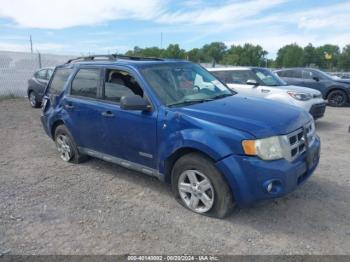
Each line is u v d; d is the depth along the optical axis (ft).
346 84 44.24
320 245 10.98
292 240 11.28
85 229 12.28
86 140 17.76
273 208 13.48
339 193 14.85
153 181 16.83
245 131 11.52
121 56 17.85
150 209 13.76
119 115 15.10
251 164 11.28
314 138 14.08
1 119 35.94
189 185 13.17
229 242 11.25
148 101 14.02
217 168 12.07
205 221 12.62
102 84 16.43
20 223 12.80
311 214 13.00
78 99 17.71
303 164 12.44
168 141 13.14
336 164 18.81
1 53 55.26
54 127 20.29
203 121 12.31
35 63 59.26
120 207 14.01
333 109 42.73
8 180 17.35
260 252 10.67
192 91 15.10
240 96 15.80
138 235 11.80
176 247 11.04
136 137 14.52
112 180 17.08
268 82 31.91
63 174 18.11
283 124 12.14
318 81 45.93
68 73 19.17
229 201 12.26
